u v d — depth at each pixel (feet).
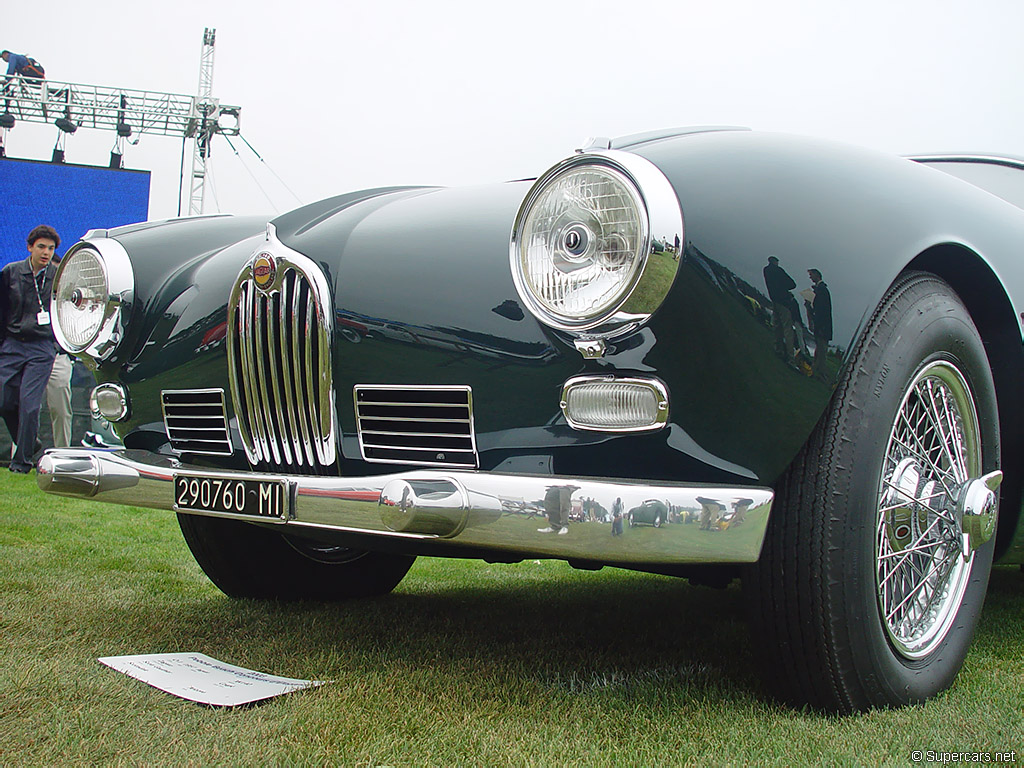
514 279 4.50
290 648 5.77
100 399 6.68
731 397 4.29
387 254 5.23
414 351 5.01
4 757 3.74
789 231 4.29
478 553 5.01
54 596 6.98
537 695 4.79
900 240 4.56
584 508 3.97
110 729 4.07
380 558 7.76
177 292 6.34
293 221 5.64
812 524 4.40
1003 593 8.28
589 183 4.28
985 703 4.87
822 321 4.27
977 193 5.72
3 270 16.51
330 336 5.24
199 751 3.82
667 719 4.44
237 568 7.06
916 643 5.00
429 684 4.95
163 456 6.30
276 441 5.59
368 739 4.03
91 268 6.55
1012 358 5.61
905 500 4.92
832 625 4.41
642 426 4.30
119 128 46.44
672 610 7.44
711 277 4.16
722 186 4.32
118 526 10.94
